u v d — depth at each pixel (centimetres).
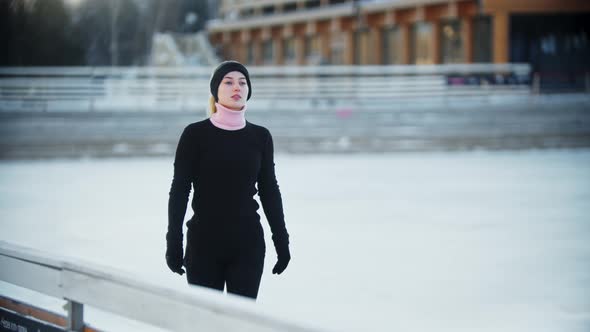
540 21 4462
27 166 2583
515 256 1024
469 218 1392
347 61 5375
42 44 5475
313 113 3419
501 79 3925
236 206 471
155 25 7206
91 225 1319
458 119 3297
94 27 6147
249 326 329
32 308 518
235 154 468
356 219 1388
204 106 3622
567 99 3550
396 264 971
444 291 816
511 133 3036
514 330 660
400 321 690
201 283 477
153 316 391
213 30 6931
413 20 4731
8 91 3606
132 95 3753
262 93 4019
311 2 6134
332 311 729
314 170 2352
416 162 2611
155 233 1232
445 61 4631
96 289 432
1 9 5341
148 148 2944
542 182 1989
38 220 1384
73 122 3212
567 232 1229
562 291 812
